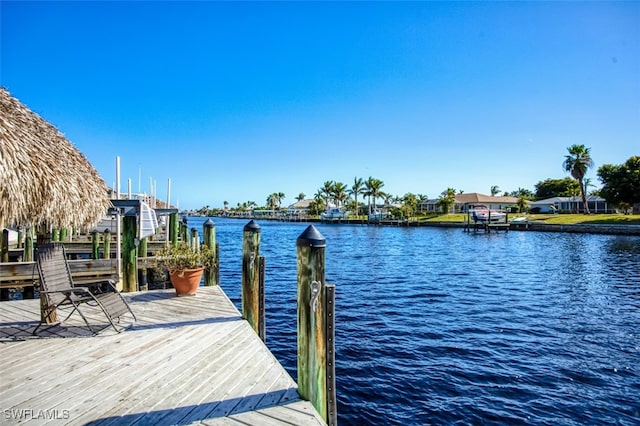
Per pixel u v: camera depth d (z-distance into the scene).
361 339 7.73
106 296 5.09
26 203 3.81
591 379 6.01
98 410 2.88
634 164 39.91
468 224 48.91
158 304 6.10
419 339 7.76
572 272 17.00
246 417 2.79
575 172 54.50
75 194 4.58
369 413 5.03
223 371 3.60
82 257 16.27
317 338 3.04
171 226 14.08
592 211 63.12
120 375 3.51
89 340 4.44
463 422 4.84
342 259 22.20
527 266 19.00
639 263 19.84
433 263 20.28
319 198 95.94
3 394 3.13
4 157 3.38
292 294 12.07
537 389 5.67
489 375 6.12
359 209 89.81
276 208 121.31
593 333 8.23
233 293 12.33
